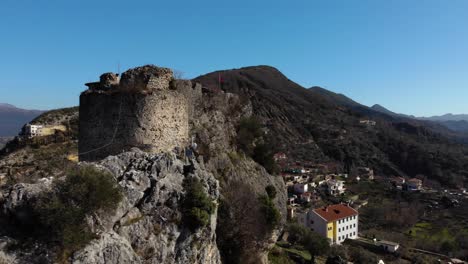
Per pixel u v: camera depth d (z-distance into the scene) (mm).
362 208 105938
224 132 29938
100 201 12586
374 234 87250
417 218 98312
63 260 11547
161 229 14703
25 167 58562
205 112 29344
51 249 11555
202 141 26328
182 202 15680
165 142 18625
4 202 12023
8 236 11500
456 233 87000
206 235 16125
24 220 11852
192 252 15391
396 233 88188
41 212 11547
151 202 14883
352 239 83625
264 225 24438
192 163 17344
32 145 85250
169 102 18781
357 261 65125
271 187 29750
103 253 12359
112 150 18047
